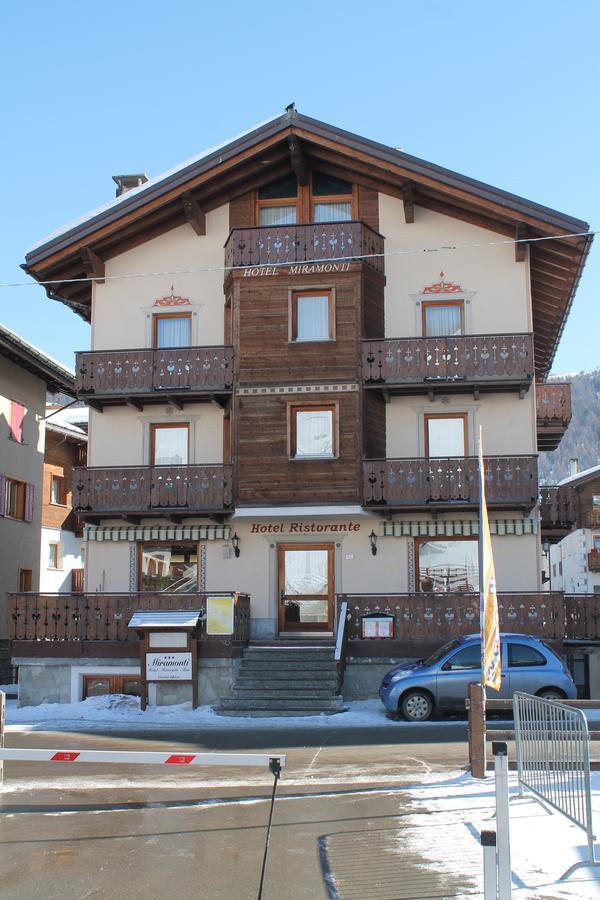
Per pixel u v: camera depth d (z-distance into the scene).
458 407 23.77
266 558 23.67
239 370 23.53
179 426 24.80
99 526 24.34
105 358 24.17
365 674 20.98
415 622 21.06
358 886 6.84
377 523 23.42
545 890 6.66
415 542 23.45
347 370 23.20
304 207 24.73
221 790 10.45
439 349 23.05
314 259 23.53
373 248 24.00
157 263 25.23
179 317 25.08
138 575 24.34
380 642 21.02
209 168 23.83
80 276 25.58
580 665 21.58
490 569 10.63
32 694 21.45
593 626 21.00
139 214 24.23
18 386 31.11
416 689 17.94
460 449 23.77
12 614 21.64
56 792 10.42
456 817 8.84
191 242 25.20
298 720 18.45
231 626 20.50
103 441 24.83
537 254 24.08
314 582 23.67
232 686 20.31
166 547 24.39
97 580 24.34
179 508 23.31
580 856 7.49
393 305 24.27
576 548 57.38
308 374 23.30
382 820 8.77
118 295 25.23
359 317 23.30
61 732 17.25
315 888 6.80
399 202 24.55
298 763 12.52
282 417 23.27
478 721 10.91
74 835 8.33
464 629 20.88
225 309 24.64
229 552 23.77
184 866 7.35
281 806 9.47
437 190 23.56
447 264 24.20
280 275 23.66
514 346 22.89
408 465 22.81
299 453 23.34
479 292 23.98
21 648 21.56
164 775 11.62
